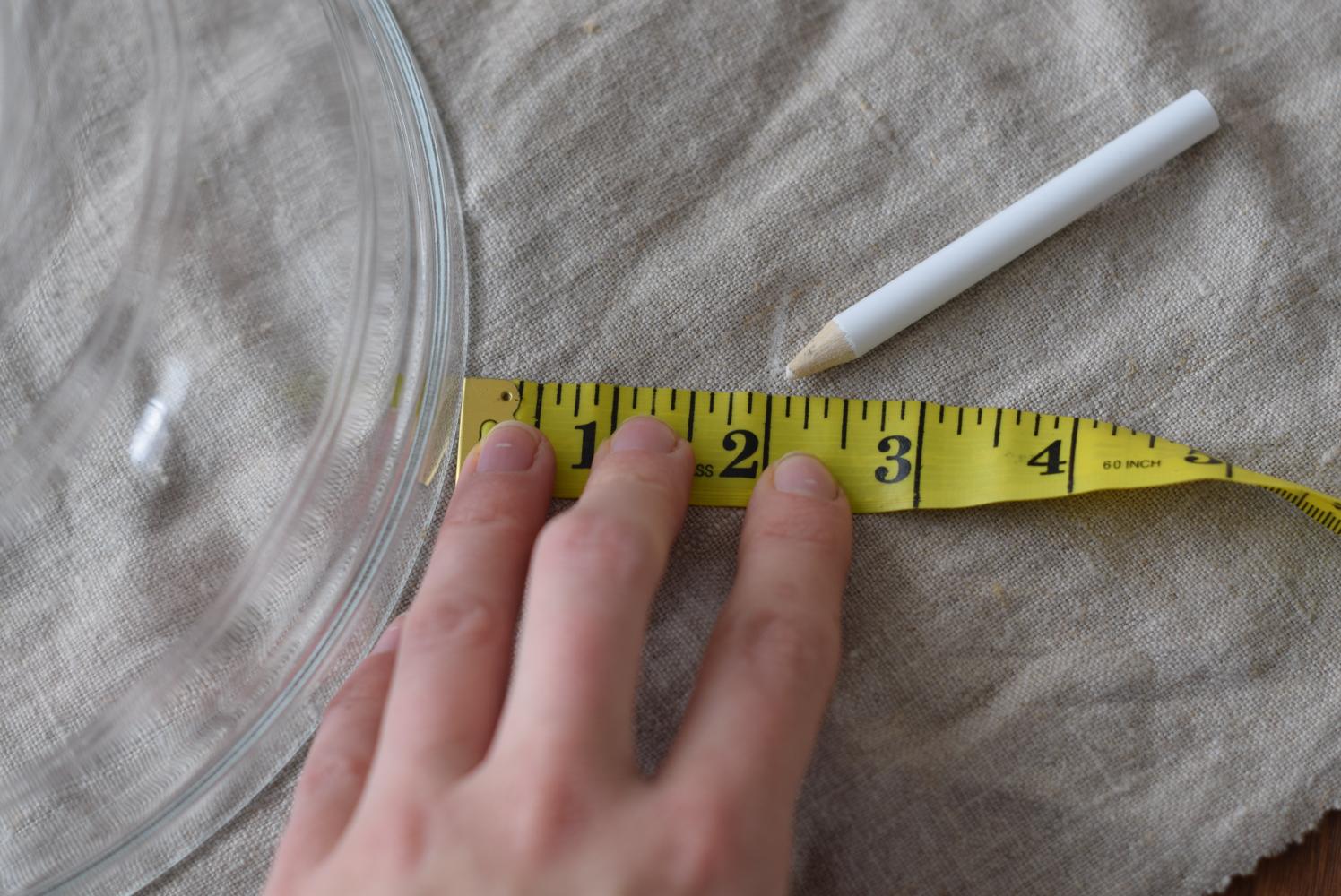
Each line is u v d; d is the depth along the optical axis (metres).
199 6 0.44
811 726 0.40
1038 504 0.42
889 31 0.44
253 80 0.43
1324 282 0.43
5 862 0.43
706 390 0.43
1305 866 0.42
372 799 0.39
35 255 0.43
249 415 0.43
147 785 0.43
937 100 0.44
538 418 0.43
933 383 0.43
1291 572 0.42
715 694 0.40
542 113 0.44
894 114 0.44
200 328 0.43
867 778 0.42
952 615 0.42
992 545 0.42
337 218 0.43
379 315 0.43
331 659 0.43
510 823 0.38
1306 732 0.42
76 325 0.43
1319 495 0.41
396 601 0.43
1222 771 0.42
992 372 0.43
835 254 0.43
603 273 0.43
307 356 0.43
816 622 0.40
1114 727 0.42
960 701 0.42
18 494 0.43
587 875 0.38
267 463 0.43
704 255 0.43
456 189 0.44
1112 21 0.44
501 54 0.44
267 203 0.43
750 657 0.40
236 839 0.42
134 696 0.42
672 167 0.44
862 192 0.43
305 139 0.43
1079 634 0.42
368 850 0.38
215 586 0.43
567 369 0.43
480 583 0.40
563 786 0.38
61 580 0.43
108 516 0.43
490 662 0.40
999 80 0.44
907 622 0.42
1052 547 0.42
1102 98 0.44
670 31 0.44
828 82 0.44
